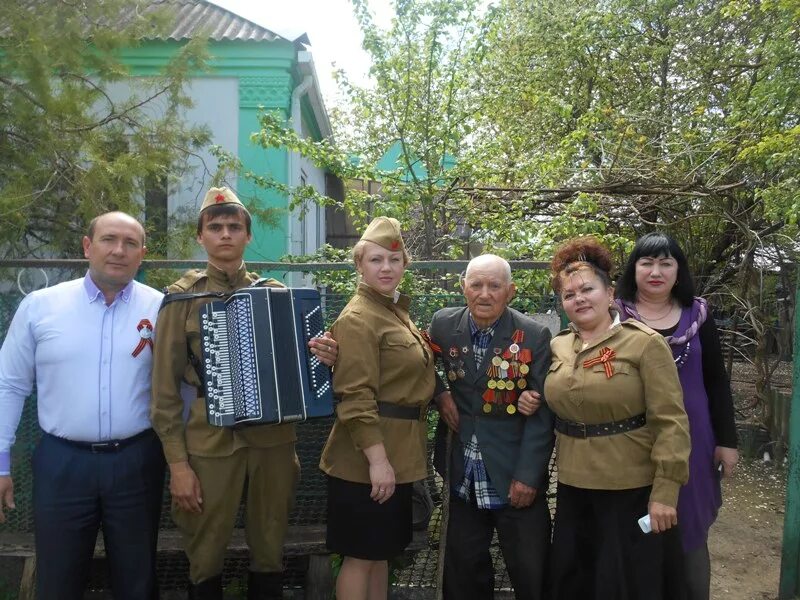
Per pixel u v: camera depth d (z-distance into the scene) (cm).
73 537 259
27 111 436
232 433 264
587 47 1062
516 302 344
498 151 638
